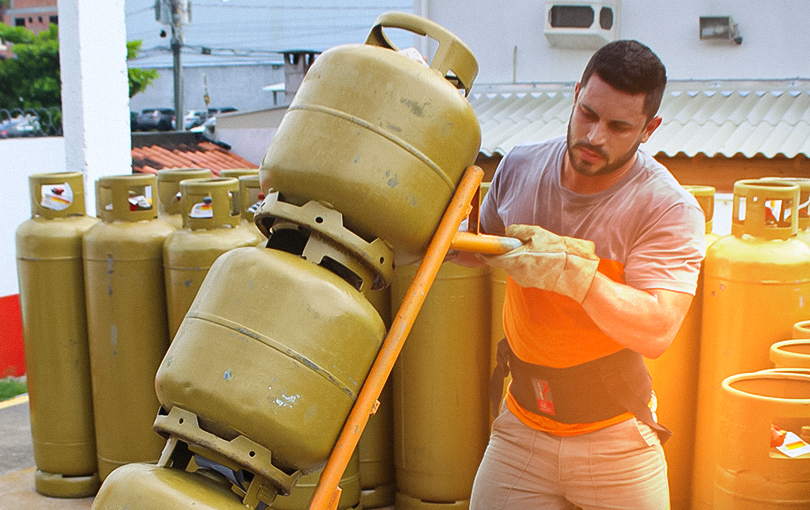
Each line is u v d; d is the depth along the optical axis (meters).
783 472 1.91
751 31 6.89
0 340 5.37
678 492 2.60
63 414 3.13
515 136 6.65
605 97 1.51
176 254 2.78
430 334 2.72
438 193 1.38
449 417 2.77
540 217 1.79
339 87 1.34
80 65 4.82
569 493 1.85
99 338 2.97
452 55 1.43
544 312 1.74
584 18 7.10
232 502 1.28
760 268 2.32
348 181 1.30
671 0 7.05
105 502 1.25
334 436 1.31
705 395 2.47
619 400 1.77
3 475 3.42
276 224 1.44
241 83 30.67
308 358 1.26
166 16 18.19
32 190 3.11
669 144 6.17
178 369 1.27
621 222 1.69
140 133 13.54
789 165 5.95
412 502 2.88
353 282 1.41
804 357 2.13
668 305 1.58
